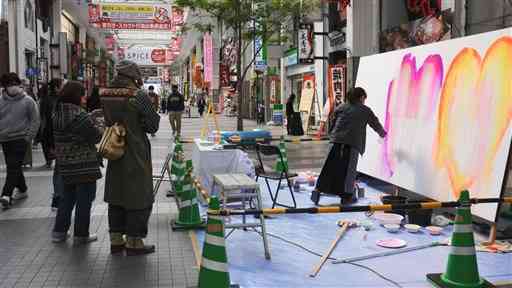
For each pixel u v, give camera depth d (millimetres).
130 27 37844
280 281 4840
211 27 18656
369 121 7812
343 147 7750
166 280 4832
